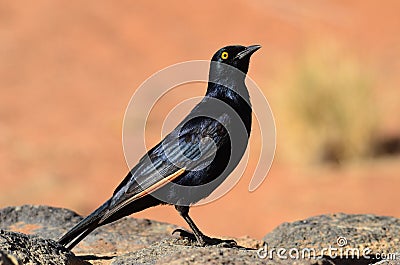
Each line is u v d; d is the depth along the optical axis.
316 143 21.78
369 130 21.86
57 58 32.56
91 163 23.30
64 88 29.95
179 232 8.58
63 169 22.75
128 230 9.33
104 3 37.69
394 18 35.72
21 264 5.84
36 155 23.84
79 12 36.56
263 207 18.89
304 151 21.81
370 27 34.91
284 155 22.19
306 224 8.97
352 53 24.36
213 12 37.34
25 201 20.38
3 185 21.53
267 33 35.22
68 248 7.61
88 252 8.48
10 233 6.91
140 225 9.52
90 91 29.69
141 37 34.84
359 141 21.81
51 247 6.97
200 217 18.58
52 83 30.39
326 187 19.89
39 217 9.41
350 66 22.59
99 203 20.55
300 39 34.34
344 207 18.56
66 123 26.69
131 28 35.59
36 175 22.12
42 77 30.92
